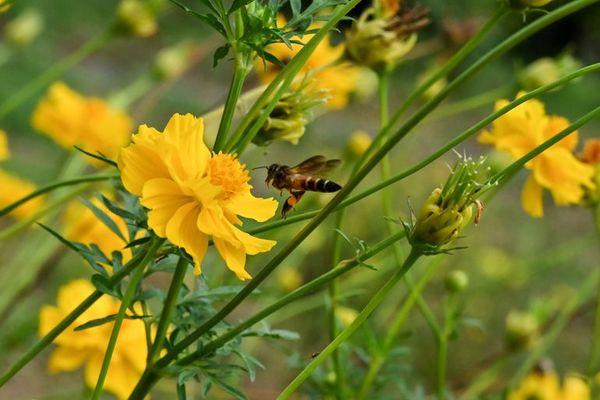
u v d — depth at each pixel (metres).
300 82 0.65
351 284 0.89
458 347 1.38
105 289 0.59
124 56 2.97
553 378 0.80
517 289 1.54
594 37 3.87
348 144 0.85
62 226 0.92
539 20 0.60
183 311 0.60
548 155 0.69
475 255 1.44
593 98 3.62
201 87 2.94
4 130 2.11
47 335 0.59
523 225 1.95
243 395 0.59
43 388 1.17
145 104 0.98
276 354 1.21
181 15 3.06
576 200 0.70
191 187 0.57
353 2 0.60
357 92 0.84
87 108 0.85
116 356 0.72
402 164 1.67
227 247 0.58
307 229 0.59
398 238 0.59
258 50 0.59
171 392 0.86
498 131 0.70
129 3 0.84
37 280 0.82
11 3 0.64
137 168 0.58
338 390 0.70
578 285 1.75
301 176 0.64
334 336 0.71
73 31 2.97
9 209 0.64
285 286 0.89
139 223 0.58
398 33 0.69
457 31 0.84
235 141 0.60
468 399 0.80
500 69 3.40
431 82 0.65
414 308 1.38
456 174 0.59
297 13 0.59
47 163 1.92
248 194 0.59
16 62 2.44
